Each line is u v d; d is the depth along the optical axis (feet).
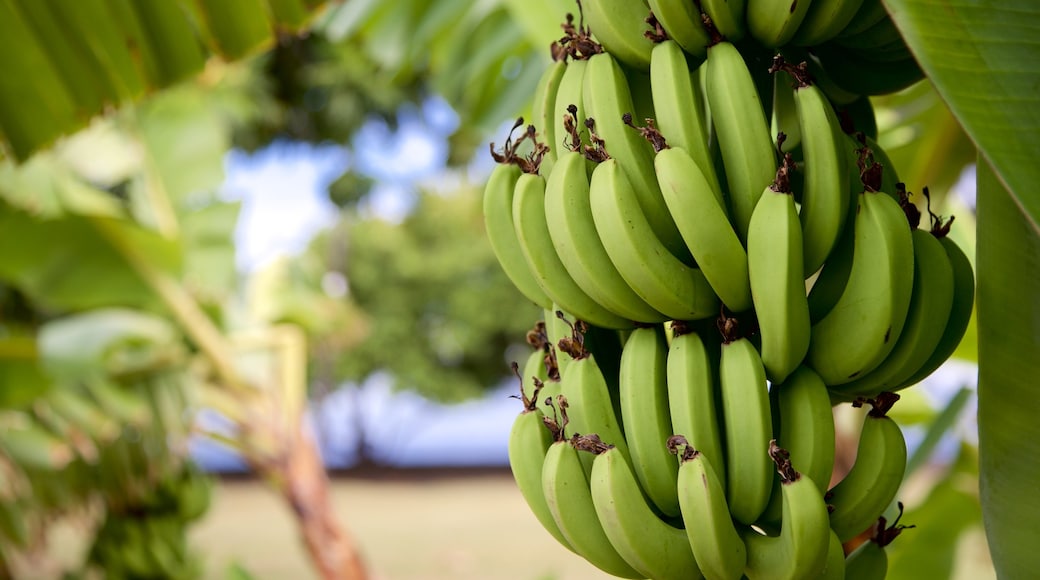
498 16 12.32
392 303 59.00
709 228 3.96
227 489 61.21
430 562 35.53
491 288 58.80
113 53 6.71
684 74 4.11
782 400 4.11
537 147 4.31
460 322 59.11
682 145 4.05
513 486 60.54
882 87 4.59
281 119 45.24
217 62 7.35
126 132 15.19
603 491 4.00
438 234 59.41
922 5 3.78
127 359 13.60
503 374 62.03
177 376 13.73
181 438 13.53
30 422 13.44
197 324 14.14
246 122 40.29
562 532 4.19
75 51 6.69
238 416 15.17
